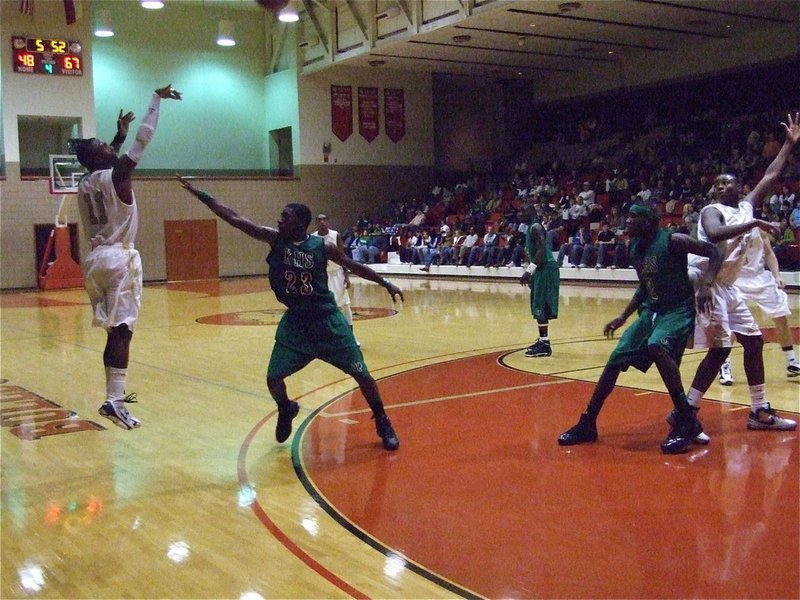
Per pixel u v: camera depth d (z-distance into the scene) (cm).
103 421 640
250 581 331
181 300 1778
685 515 388
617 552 346
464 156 2983
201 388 762
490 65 2625
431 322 1223
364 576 331
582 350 913
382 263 2480
